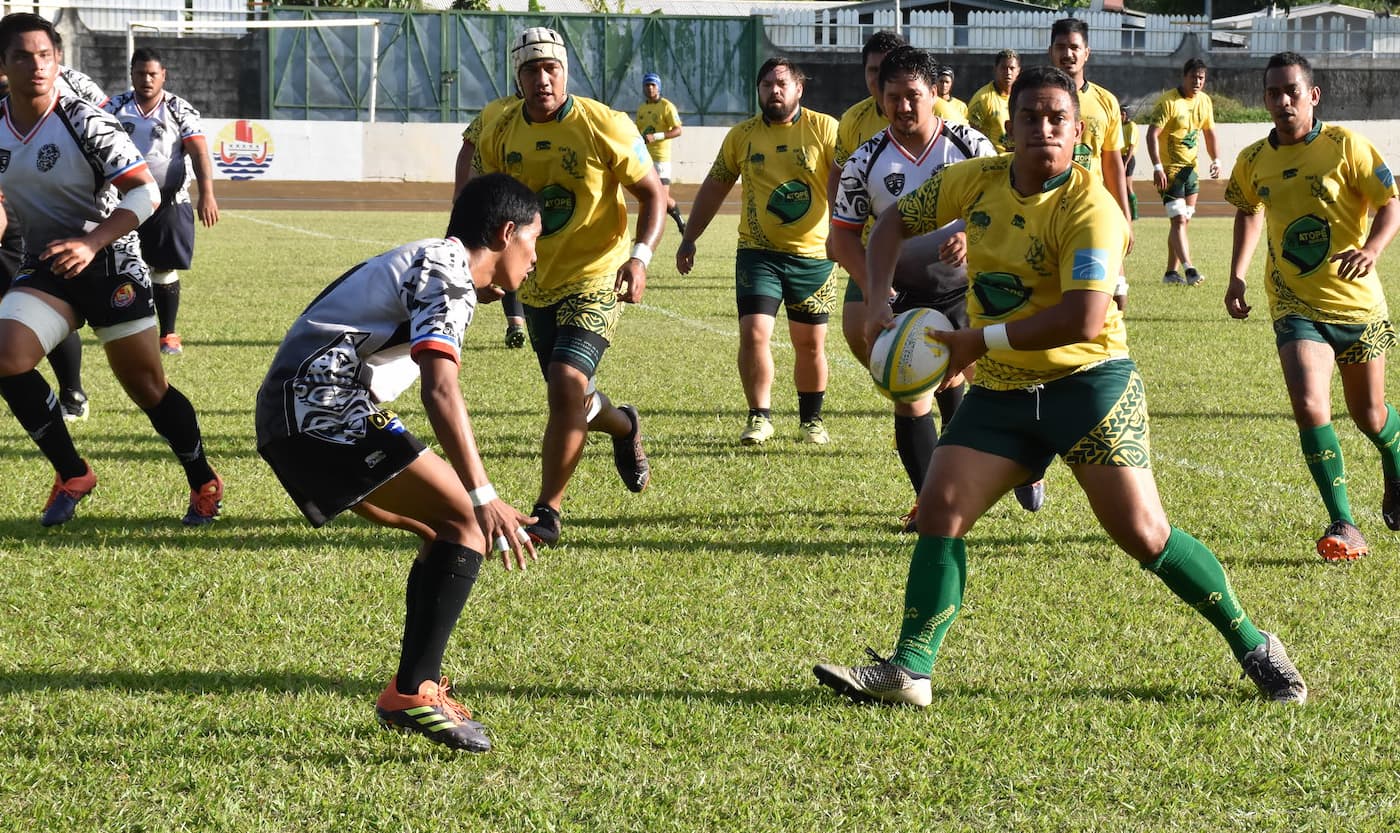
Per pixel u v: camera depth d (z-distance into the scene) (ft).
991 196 29.43
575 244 44.24
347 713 28.84
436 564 27.45
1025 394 29.43
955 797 25.32
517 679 31.04
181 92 286.25
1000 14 305.32
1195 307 101.65
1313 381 41.93
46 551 40.29
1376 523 44.83
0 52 40.27
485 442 56.85
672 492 48.67
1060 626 34.73
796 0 390.83
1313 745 27.50
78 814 24.17
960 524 29.48
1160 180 114.73
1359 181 42.32
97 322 42.04
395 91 291.99
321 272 119.44
